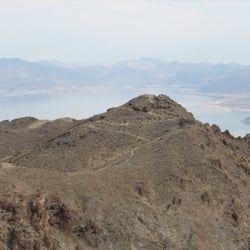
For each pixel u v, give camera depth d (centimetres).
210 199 10706
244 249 10225
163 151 11562
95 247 8438
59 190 8731
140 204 9525
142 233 9050
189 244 9438
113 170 10419
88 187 9188
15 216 7925
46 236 7944
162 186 10356
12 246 7644
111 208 9038
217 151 12469
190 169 11206
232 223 10606
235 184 11456
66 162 12394
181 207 10069
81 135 13662
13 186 8369
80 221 8556
